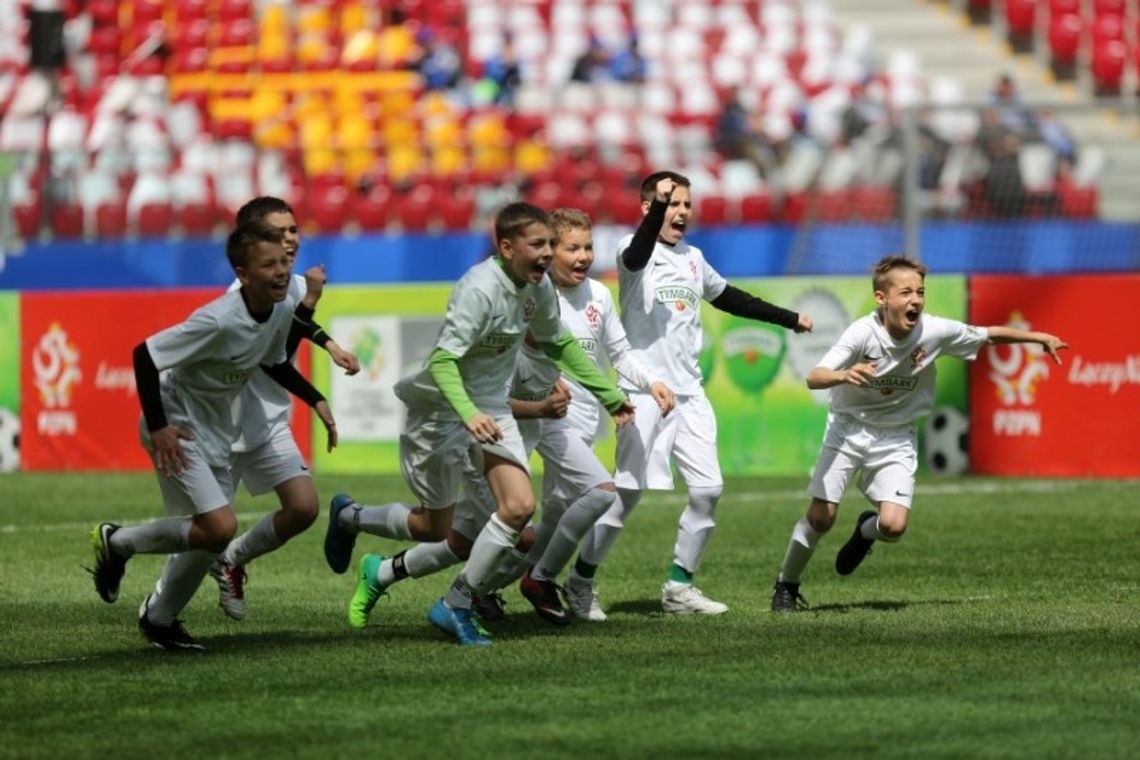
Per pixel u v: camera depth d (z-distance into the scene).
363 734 18.02
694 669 21.38
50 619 26.66
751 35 78.50
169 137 74.69
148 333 55.28
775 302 51.56
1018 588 29.45
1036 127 65.62
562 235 26.77
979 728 17.98
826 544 36.38
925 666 21.41
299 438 54.62
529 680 20.80
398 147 71.56
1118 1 77.25
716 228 63.34
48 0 81.25
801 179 66.81
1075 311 49.44
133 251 65.75
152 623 23.16
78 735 18.11
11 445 56.75
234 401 24.17
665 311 27.86
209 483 22.69
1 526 40.38
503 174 69.25
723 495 46.03
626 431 27.31
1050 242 62.94
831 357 26.42
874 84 75.38
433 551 25.17
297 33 78.81
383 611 27.58
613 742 17.55
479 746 17.44
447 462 24.45
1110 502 42.84
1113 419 49.25
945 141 63.72
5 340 56.84
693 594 27.19
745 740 17.58
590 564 26.53
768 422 51.72
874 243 62.75
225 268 64.88
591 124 73.38
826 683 20.41
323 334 25.39
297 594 29.70
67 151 68.56
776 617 26.28
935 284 50.41
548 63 77.19
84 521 41.28
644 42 78.25
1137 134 73.81
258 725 18.48
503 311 23.20
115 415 55.72
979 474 50.31
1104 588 29.30
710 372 52.28
